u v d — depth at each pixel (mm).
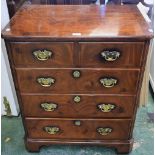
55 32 1129
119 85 1254
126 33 1107
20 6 1595
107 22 1240
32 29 1167
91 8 1448
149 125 1731
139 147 1569
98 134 1463
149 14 1650
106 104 1330
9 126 1760
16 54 1163
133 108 1342
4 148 1587
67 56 1157
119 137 1468
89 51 1137
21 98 1326
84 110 1360
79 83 1254
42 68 1206
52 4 1634
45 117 1400
